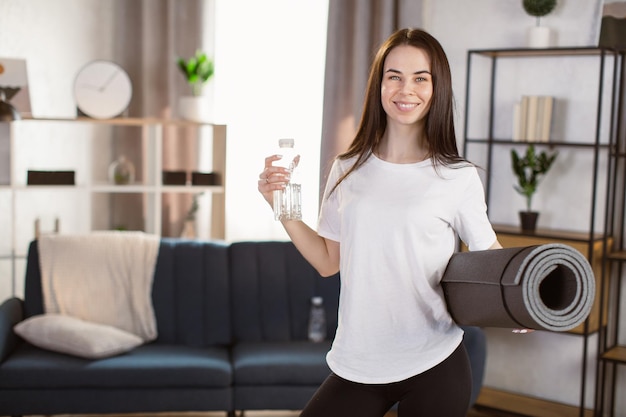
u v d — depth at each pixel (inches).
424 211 77.5
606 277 154.0
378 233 78.0
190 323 151.9
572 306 68.5
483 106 169.9
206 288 154.0
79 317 149.6
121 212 197.5
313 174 193.6
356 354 80.1
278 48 193.3
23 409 132.6
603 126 155.7
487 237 79.9
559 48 148.4
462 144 173.8
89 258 152.2
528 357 166.2
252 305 154.3
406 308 79.0
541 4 153.6
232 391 136.0
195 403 135.3
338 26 183.6
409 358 79.1
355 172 81.9
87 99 173.3
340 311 82.2
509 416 158.4
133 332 150.7
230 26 193.8
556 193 161.0
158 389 134.7
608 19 146.6
